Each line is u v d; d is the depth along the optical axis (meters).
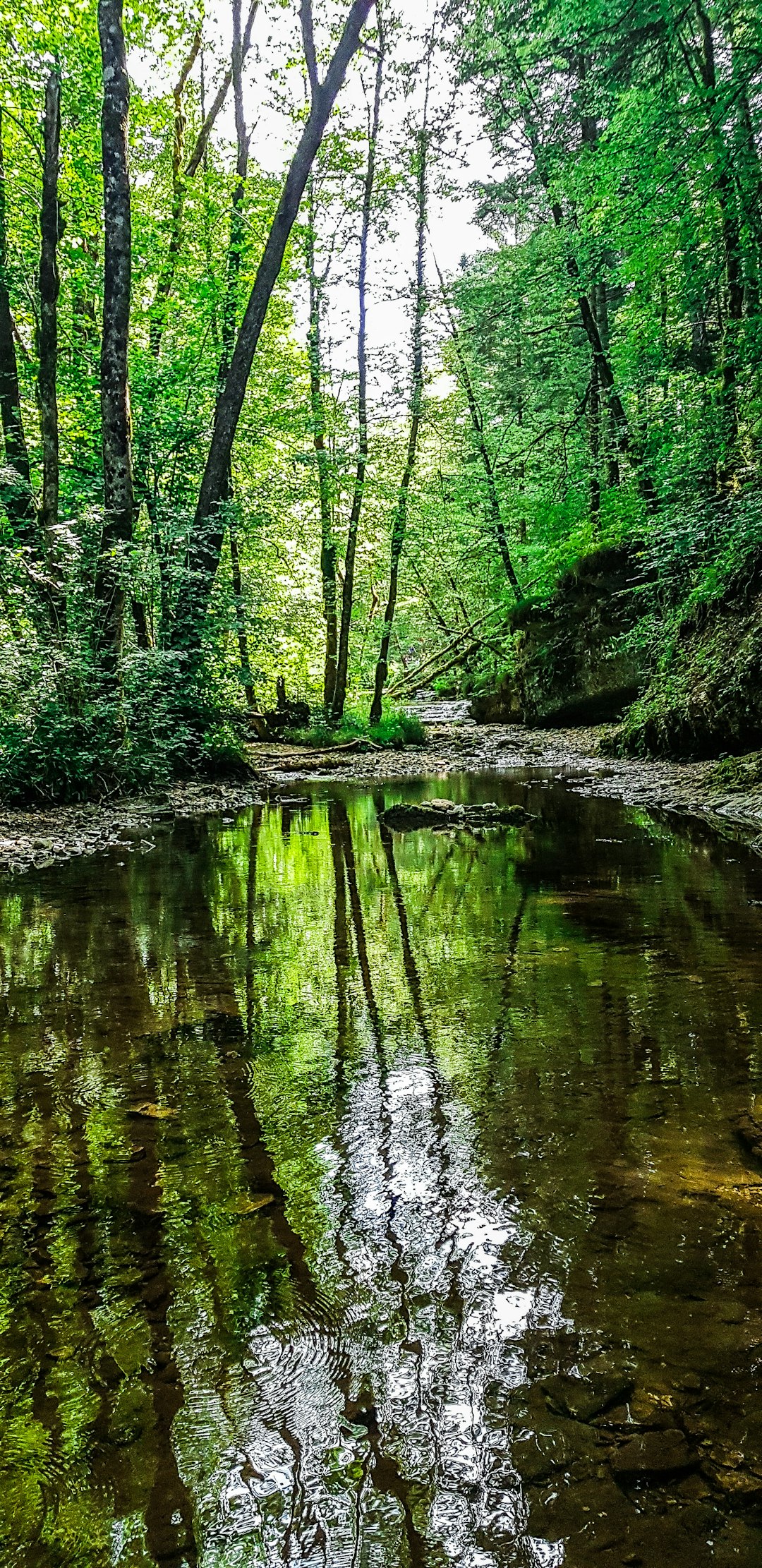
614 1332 1.37
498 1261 1.55
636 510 14.56
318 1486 1.11
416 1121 2.11
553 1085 2.28
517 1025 2.73
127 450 9.96
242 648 15.93
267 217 16.17
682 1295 1.45
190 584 11.48
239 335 11.88
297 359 18.59
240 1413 1.23
